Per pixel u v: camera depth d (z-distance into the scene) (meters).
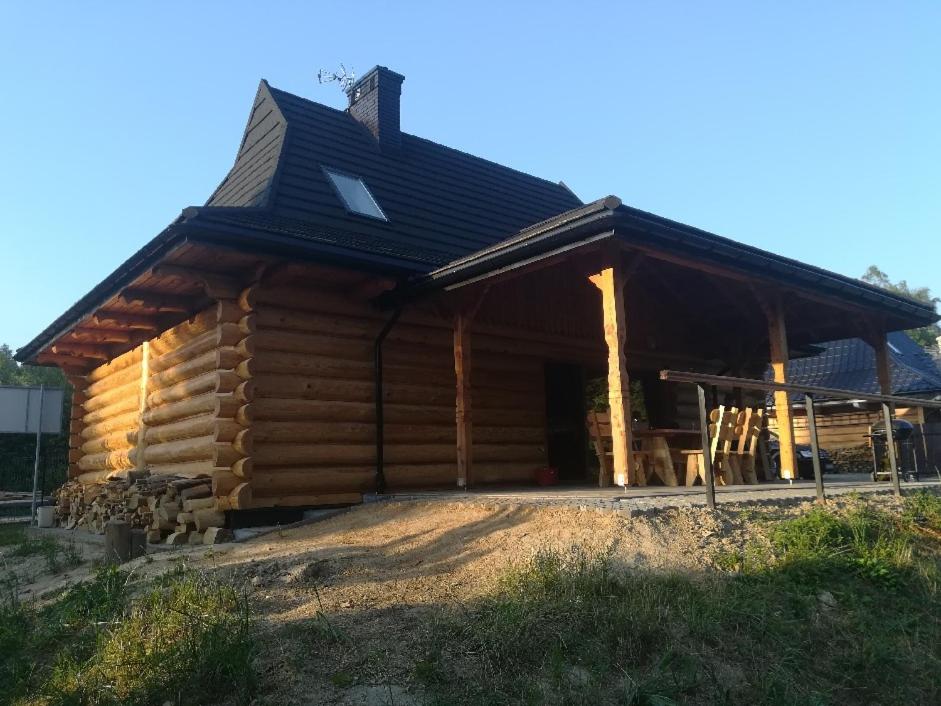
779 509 6.75
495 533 6.17
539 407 12.14
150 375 11.58
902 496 7.89
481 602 4.70
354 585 5.34
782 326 9.91
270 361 9.19
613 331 7.61
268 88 13.79
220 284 8.94
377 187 12.92
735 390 14.61
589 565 5.02
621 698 3.78
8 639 5.11
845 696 4.14
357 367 10.05
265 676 4.03
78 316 11.53
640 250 7.93
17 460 25.03
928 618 5.06
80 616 5.40
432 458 10.59
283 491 9.02
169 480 9.18
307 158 12.38
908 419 21.83
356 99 15.04
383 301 10.27
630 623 4.30
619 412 7.46
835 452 22.77
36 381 38.91
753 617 4.55
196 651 4.15
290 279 9.34
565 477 12.42
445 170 15.09
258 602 5.07
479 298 9.70
